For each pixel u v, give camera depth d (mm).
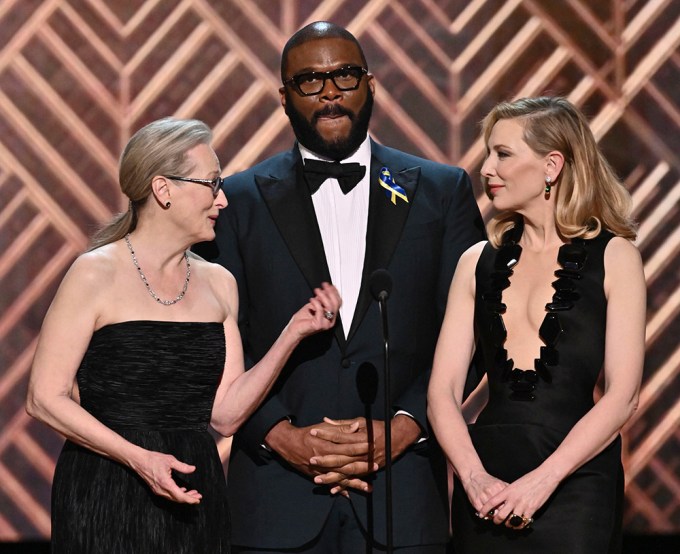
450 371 9906
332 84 10398
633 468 15969
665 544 15898
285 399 10531
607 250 9602
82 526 9117
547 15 15984
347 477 10273
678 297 16078
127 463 9031
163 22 15703
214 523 9508
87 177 15695
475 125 15859
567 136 9656
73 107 15672
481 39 15891
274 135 15656
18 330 15570
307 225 10641
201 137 9680
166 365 9445
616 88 16094
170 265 9742
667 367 16047
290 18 15719
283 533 10305
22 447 15508
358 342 10445
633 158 16141
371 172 10828
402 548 10250
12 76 15617
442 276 10680
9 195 15625
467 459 9406
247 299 10742
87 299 9289
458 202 10852
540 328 9500
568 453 9094
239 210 10812
